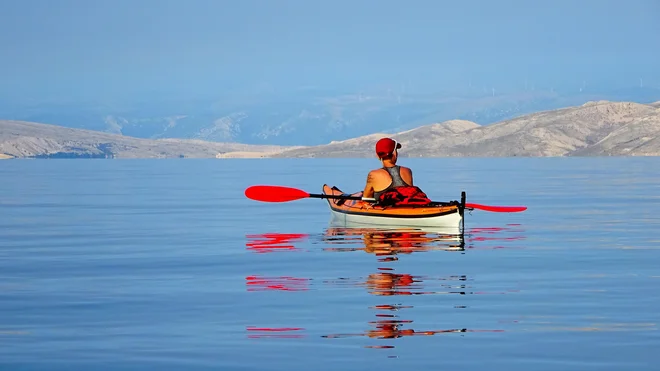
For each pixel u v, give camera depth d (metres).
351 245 29.55
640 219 40.66
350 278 21.98
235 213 45.41
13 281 21.94
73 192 70.00
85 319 16.84
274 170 148.00
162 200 57.78
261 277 22.28
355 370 13.09
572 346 14.45
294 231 34.78
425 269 23.58
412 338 15.04
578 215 43.09
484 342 14.73
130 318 16.92
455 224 33.62
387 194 34.66
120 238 32.97
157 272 23.47
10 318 16.98
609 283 21.16
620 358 13.70
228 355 13.98
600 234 33.62
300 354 14.00
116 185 83.88
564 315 17.02
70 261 26.06
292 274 22.77
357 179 97.38
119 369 13.23
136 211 47.41
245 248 29.12
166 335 15.39
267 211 46.78
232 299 19.00
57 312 17.59
